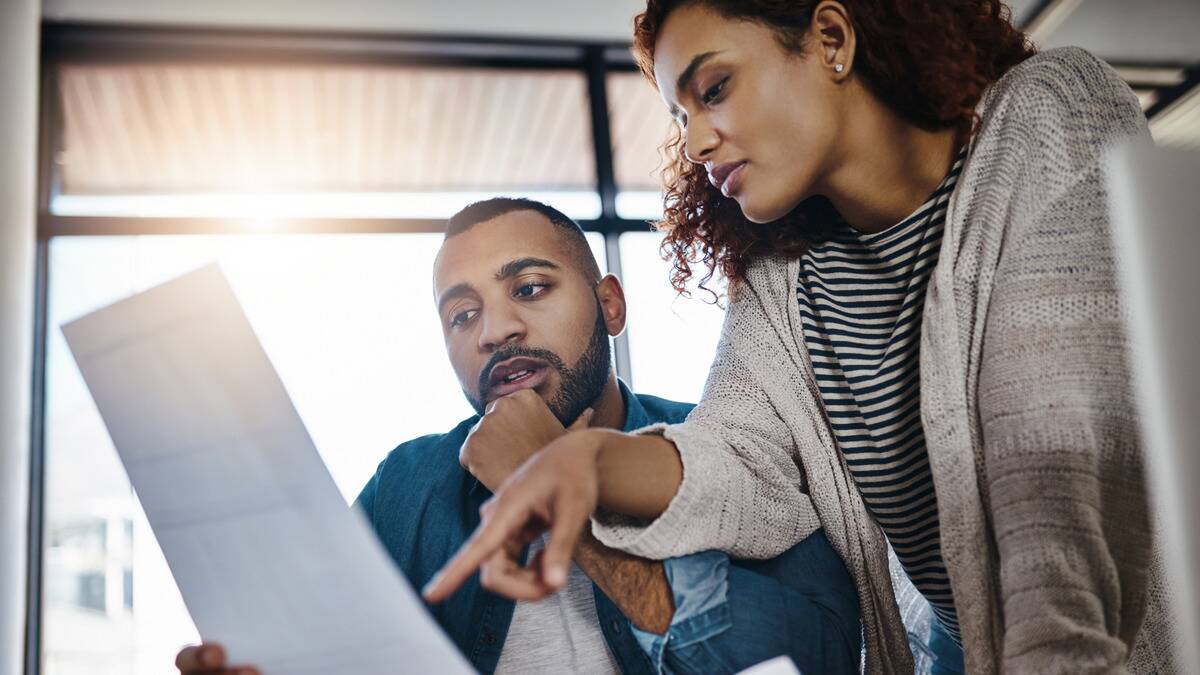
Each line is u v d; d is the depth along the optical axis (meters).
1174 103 3.79
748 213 0.79
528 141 3.91
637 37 0.87
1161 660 0.69
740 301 0.94
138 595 3.09
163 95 3.61
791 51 0.76
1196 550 0.30
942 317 0.71
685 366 2.53
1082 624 0.59
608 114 3.64
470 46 3.64
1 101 2.92
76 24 3.34
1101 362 0.62
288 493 0.57
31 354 2.96
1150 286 0.29
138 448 0.61
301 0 3.44
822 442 0.87
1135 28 3.68
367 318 3.08
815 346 0.89
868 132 0.78
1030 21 3.66
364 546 0.54
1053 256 0.66
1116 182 0.30
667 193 1.01
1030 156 0.70
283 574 0.57
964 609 0.69
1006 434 0.64
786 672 0.50
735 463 0.78
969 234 0.72
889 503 0.85
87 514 3.04
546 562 0.52
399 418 2.66
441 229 3.20
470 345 1.09
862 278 0.86
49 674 2.95
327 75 3.70
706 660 0.69
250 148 3.79
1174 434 0.29
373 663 0.56
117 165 3.67
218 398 0.59
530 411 0.81
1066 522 0.61
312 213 3.15
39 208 3.19
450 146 3.94
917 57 0.75
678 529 0.70
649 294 2.85
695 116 0.79
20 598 2.80
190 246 3.14
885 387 0.83
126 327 0.61
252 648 0.60
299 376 2.97
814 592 0.80
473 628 0.93
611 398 1.12
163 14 3.38
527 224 1.11
